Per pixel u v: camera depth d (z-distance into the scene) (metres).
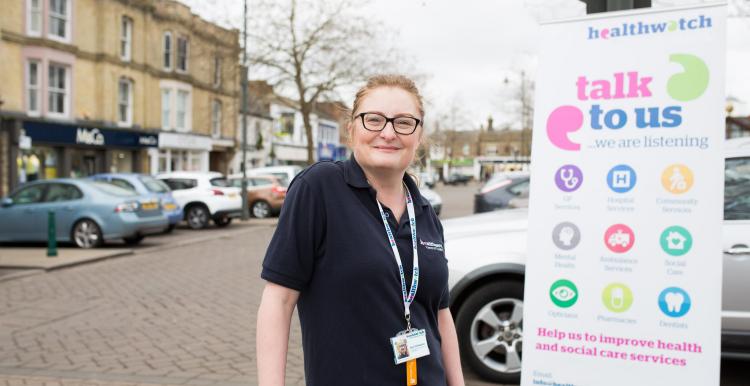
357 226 1.79
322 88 27.19
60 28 21.77
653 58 2.40
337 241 1.78
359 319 1.76
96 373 4.64
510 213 5.30
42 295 7.66
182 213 15.80
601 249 2.49
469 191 52.25
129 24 25.55
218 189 17.44
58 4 21.64
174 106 28.52
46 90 20.88
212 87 32.41
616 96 2.46
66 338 5.63
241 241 14.17
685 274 2.38
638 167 2.43
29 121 19.94
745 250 4.05
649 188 2.42
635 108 2.43
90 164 23.86
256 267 10.01
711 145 2.33
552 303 2.57
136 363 4.89
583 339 2.54
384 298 1.78
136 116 26.00
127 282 8.59
